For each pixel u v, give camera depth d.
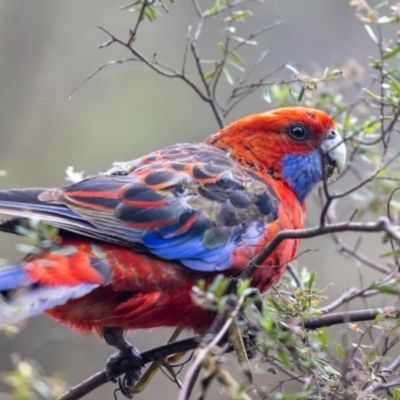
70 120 18.45
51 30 18.33
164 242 9.80
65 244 9.46
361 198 12.52
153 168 10.26
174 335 10.41
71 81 18.50
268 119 11.48
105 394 16.02
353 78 12.88
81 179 10.77
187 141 18.88
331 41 19.64
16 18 18.16
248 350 9.11
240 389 7.43
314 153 11.62
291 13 19.84
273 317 8.43
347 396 8.19
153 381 16.06
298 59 19.58
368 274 16.62
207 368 7.65
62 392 9.56
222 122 11.84
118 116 18.80
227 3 11.80
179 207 9.98
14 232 9.34
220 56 19.19
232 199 10.38
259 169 11.38
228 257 10.14
